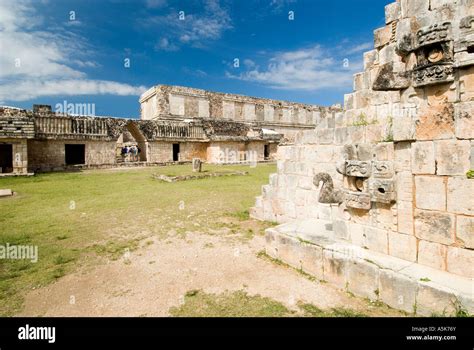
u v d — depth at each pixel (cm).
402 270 333
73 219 761
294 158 665
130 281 417
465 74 324
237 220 754
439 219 327
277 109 4400
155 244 573
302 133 645
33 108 2211
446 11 337
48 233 642
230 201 991
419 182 344
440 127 323
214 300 360
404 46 372
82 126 2291
